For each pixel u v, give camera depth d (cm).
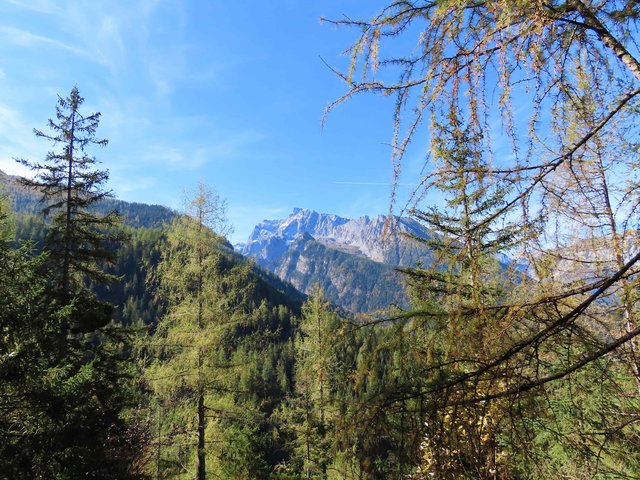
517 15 157
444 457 169
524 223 185
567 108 194
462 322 188
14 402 643
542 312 190
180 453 1313
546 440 227
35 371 657
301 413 1359
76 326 968
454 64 173
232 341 1208
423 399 180
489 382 181
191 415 1192
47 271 938
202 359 1164
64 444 675
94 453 718
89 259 1048
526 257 195
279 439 1459
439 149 173
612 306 242
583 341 180
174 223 1215
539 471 180
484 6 186
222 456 1241
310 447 1389
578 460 211
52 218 1016
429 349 197
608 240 253
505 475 174
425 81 186
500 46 160
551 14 167
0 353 648
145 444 1089
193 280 1205
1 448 594
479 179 176
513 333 189
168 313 1210
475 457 168
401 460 173
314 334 1400
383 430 181
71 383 686
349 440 190
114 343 1064
